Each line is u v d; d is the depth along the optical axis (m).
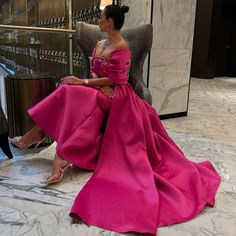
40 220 1.55
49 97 2.06
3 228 1.47
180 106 4.05
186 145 2.86
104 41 2.21
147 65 3.56
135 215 1.54
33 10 4.67
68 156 1.96
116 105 2.05
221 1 9.41
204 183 1.94
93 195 1.69
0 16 5.28
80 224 1.51
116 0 3.48
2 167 2.16
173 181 1.89
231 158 2.56
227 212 1.69
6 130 2.19
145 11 3.44
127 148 1.97
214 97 5.86
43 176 2.04
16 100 2.49
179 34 3.76
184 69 3.95
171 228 1.52
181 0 3.65
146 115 2.10
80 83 2.08
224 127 3.63
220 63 10.65
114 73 2.09
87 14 3.52
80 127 1.99
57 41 3.19
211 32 9.42
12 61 3.29
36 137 2.22
